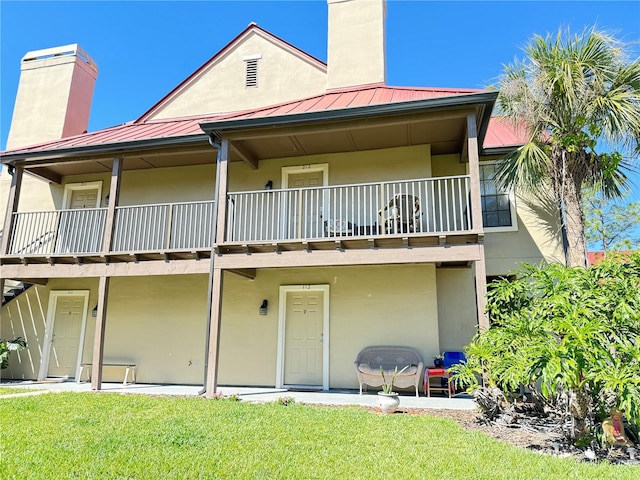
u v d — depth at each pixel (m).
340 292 8.30
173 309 9.05
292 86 10.91
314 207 8.86
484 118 6.93
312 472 3.37
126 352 9.04
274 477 3.25
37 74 12.32
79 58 12.38
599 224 16.17
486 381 5.46
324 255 6.90
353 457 3.74
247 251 7.21
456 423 5.02
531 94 6.96
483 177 8.66
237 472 3.34
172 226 9.47
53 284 9.85
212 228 7.48
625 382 3.56
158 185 9.84
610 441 4.08
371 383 7.03
